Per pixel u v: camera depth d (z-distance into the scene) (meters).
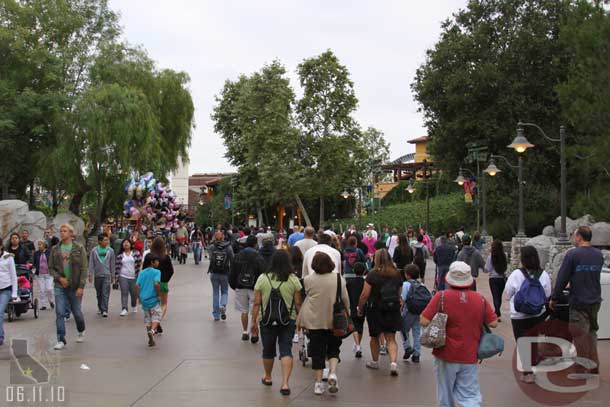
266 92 51.47
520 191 25.67
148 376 9.29
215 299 14.82
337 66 50.38
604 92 21.55
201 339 12.35
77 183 34.75
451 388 6.82
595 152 22.94
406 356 10.61
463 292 6.82
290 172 50.00
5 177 36.22
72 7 38.53
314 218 69.38
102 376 9.26
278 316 8.48
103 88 33.75
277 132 50.22
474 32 39.41
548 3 38.53
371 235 24.94
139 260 19.91
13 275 11.77
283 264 8.73
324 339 8.50
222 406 7.76
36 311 15.23
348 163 51.09
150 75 38.53
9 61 35.59
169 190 35.25
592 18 22.41
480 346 6.76
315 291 8.45
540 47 37.59
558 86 25.05
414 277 10.54
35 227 27.09
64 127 33.31
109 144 33.12
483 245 31.81
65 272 11.51
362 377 9.39
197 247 35.78
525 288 8.71
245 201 58.41
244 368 9.87
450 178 43.50
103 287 15.60
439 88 40.56
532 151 37.97
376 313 9.72
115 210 41.00
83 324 11.91
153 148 34.88
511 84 38.06
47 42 37.56
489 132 37.81
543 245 23.23
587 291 8.76
